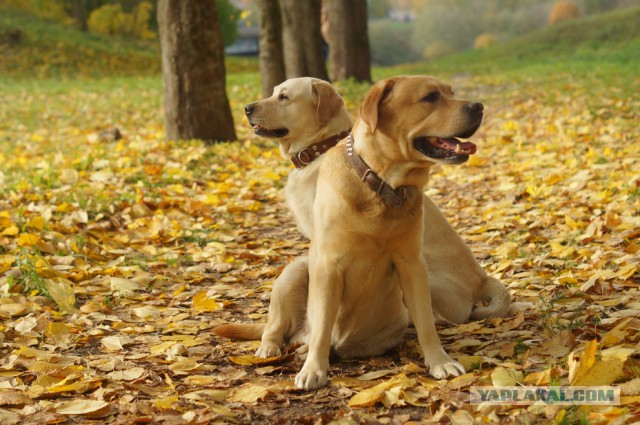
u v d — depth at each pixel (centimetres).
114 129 1404
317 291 419
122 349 460
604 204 750
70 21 4347
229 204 884
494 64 3697
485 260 656
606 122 1263
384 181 401
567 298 504
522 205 808
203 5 1249
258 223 838
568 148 1068
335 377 411
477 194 920
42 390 382
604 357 372
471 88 2312
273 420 357
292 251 727
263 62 1750
